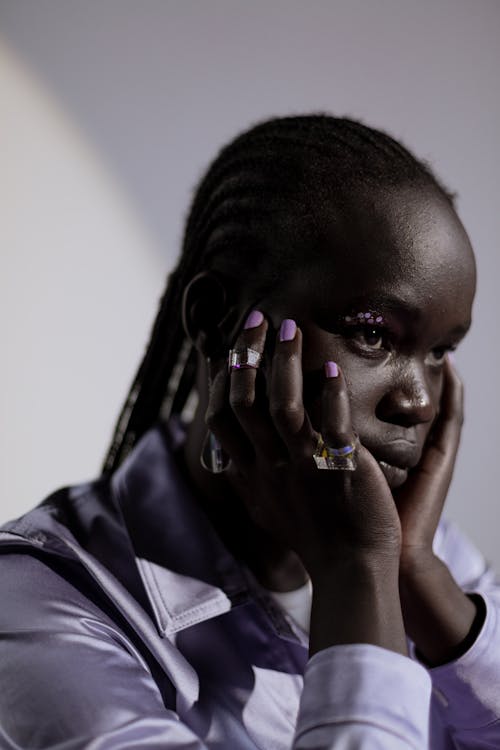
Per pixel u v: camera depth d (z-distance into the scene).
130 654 0.77
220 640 0.82
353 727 0.64
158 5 1.74
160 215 1.77
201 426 0.89
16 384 1.71
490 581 1.09
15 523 0.83
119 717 0.67
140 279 1.77
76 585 0.81
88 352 1.75
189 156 1.77
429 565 0.84
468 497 1.96
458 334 0.78
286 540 0.78
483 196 1.90
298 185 0.77
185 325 0.84
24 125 1.68
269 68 1.80
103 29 1.72
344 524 0.73
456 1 1.88
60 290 1.73
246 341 0.76
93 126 1.73
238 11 1.78
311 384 0.75
